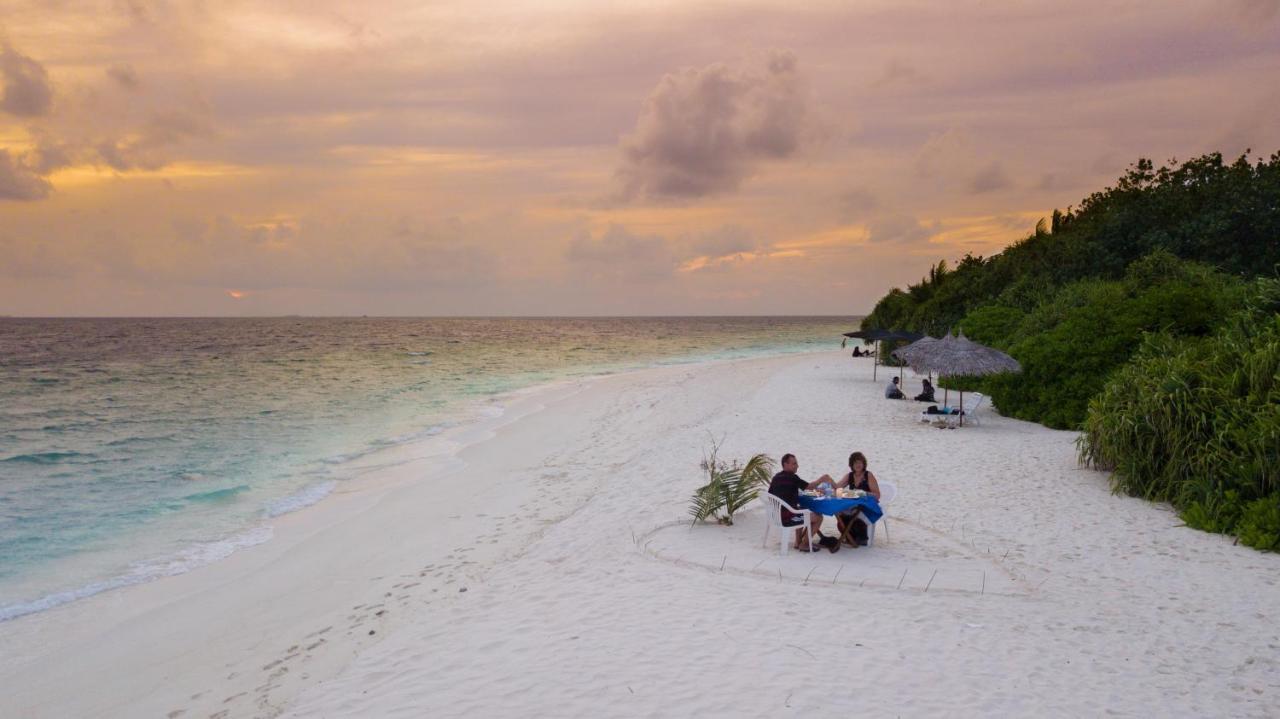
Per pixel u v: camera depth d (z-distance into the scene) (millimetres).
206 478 16141
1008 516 10430
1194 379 11539
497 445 19391
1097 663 5941
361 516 12695
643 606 7258
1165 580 7922
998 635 6480
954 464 13789
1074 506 10906
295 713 5355
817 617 6879
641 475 13836
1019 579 7930
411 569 9586
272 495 14602
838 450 15281
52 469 17109
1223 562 8492
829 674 5691
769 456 14773
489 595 7871
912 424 18891
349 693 5656
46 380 39906
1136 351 17453
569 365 51312
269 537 11734
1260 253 34906
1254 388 10695
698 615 6969
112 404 29375
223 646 7566
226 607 8758
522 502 12883
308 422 24328
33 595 9305
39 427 23484
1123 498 11336
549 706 5262
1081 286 27500
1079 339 18922
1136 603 7277
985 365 17516
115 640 7910
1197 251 34906
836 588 7676
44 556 10859
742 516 10656
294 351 70938
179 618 8477
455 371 46000
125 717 6145
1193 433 10844
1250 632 6582
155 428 23172
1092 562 8516
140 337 108812
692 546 9180
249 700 6160
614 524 10539
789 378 32656
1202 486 10250
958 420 19203
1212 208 36844
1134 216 37406
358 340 98062
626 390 32125
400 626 7516
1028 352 19453
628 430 20797
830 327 192500
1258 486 9781
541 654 6207
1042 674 5727
